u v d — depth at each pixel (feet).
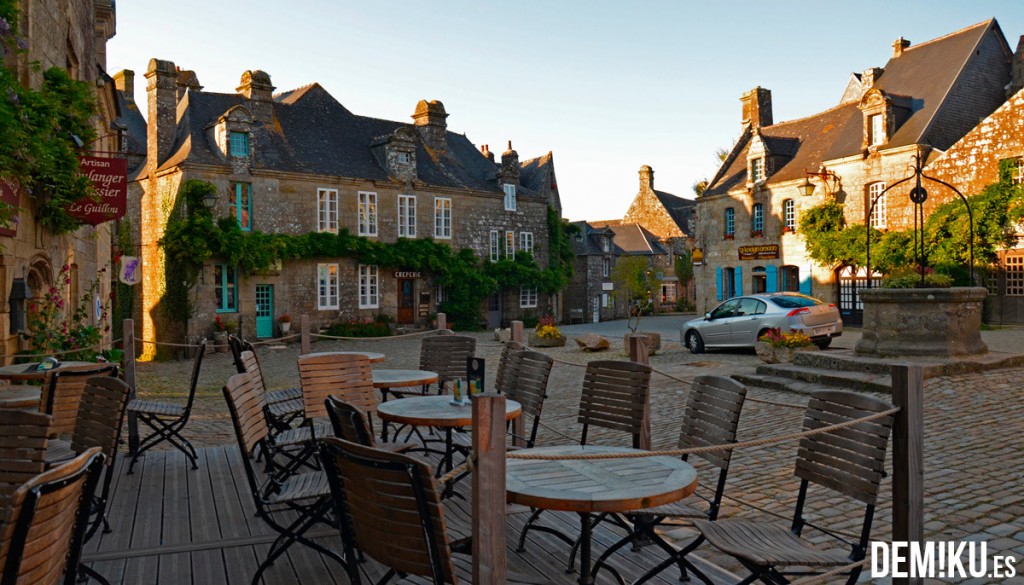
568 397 40.78
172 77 89.61
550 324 74.43
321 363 20.49
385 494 9.72
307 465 21.13
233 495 19.63
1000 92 91.25
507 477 12.66
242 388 15.61
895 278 39.70
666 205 188.03
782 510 19.01
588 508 11.26
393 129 112.37
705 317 60.80
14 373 23.07
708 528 12.63
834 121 101.55
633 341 18.31
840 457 12.92
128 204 93.15
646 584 13.70
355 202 97.91
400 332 100.83
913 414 12.47
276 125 96.89
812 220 92.89
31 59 32.04
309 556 15.17
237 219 87.86
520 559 14.89
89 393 15.61
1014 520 17.33
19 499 7.14
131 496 19.56
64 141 31.40
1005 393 31.24
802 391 36.58
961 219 76.54
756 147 104.06
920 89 91.76
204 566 14.64
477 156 128.36
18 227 30.83
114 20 64.08
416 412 17.63
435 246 105.09
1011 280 74.90
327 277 95.45
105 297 58.95
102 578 13.16
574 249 154.71
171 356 82.53
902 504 12.61
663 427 31.45
